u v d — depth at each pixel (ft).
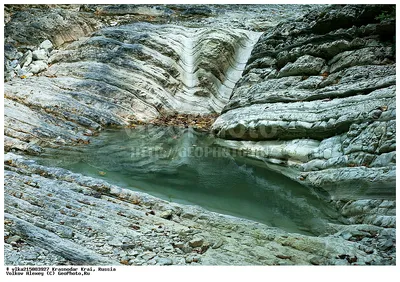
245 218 16.19
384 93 19.04
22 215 15.08
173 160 22.84
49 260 12.91
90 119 27.27
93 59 31.81
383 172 16.29
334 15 24.32
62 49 34.78
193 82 32.81
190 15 41.75
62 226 14.47
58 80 30.32
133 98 29.81
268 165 21.99
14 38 34.24
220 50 33.09
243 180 20.15
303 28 26.27
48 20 35.96
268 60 27.73
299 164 20.67
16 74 31.89
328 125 20.01
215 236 14.30
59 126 25.85
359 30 23.20
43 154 22.59
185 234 14.33
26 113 25.94
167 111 30.86
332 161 18.69
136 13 41.24
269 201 17.85
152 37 33.40
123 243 13.70
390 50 21.76
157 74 31.55
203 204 17.39
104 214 15.33
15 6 38.34
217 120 27.27
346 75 22.07
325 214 16.63
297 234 14.44
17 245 13.51
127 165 21.65
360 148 17.83
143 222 15.01
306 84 23.59
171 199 17.71
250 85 27.55
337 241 13.88
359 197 16.46
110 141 25.48
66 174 18.65
